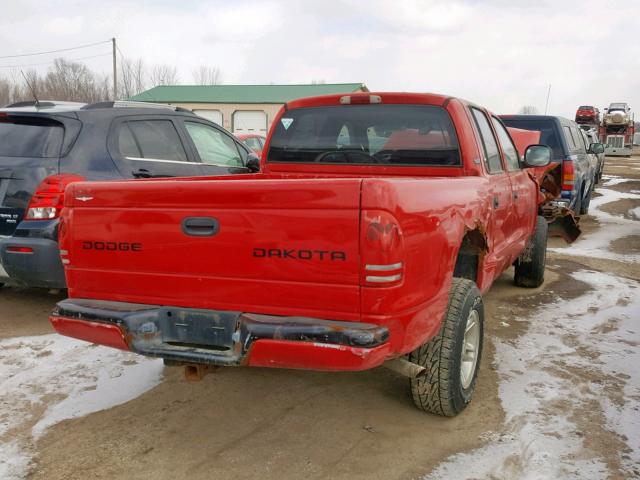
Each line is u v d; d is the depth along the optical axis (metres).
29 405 3.77
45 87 55.44
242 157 7.50
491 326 5.36
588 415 3.66
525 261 6.54
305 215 2.71
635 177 23.98
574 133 11.47
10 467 3.10
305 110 4.76
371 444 3.32
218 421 3.60
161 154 6.07
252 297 2.87
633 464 3.13
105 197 3.13
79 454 3.23
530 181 5.87
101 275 3.21
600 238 10.32
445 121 4.29
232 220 2.85
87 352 4.64
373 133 4.52
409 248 2.77
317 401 3.86
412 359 3.42
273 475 3.04
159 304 3.10
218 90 42.19
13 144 5.22
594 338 5.07
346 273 2.68
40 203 4.90
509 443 3.32
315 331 2.68
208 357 2.91
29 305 5.79
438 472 3.05
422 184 2.98
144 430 3.49
